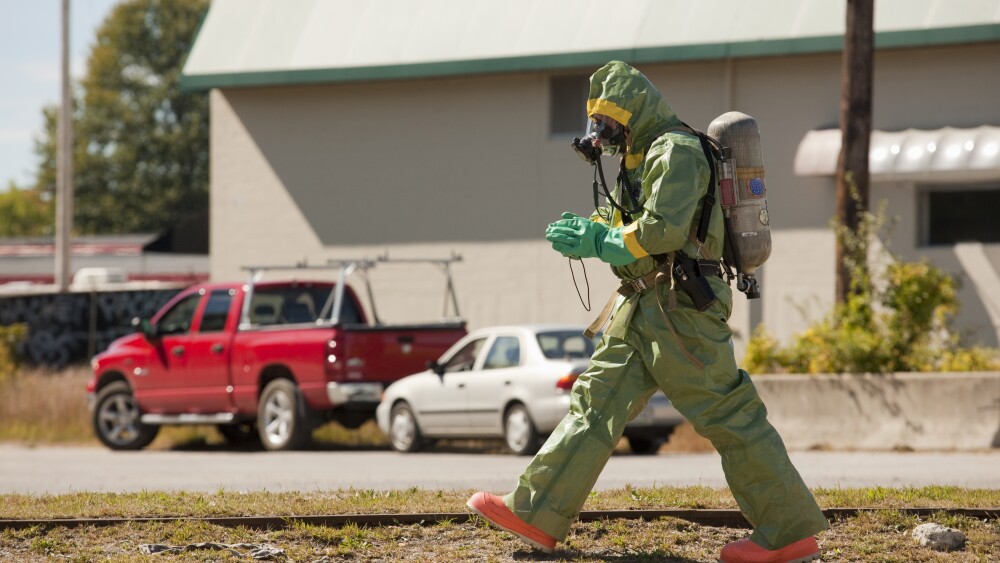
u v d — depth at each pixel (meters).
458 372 53.50
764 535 20.53
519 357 51.69
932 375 50.72
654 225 20.08
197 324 59.62
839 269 56.97
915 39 66.19
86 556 22.59
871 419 51.75
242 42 81.94
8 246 158.88
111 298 100.31
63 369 91.19
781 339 70.44
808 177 70.12
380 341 56.19
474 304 77.88
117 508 26.64
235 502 27.42
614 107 21.11
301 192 82.00
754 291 21.41
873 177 66.44
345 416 59.06
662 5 73.06
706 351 20.59
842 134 57.72
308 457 51.69
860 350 53.09
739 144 21.11
